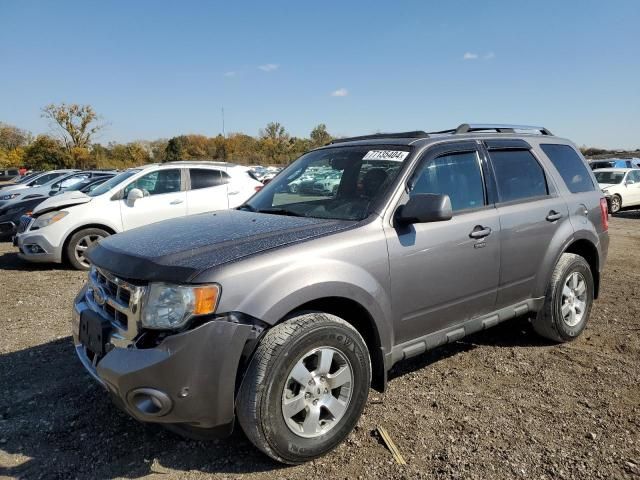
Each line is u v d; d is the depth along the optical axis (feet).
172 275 8.23
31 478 8.83
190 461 9.30
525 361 13.70
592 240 15.20
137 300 8.36
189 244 9.32
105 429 10.43
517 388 12.07
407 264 10.50
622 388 12.01
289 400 8.79
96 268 10.02
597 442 9.69
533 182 14.06
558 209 14.20
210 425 8.30
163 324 8.11
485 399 11.51
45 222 26.71
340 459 9.29
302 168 13.61
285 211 11.89
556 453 9.35
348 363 9.45
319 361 9.11
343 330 9.28
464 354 14.29
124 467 9.14
